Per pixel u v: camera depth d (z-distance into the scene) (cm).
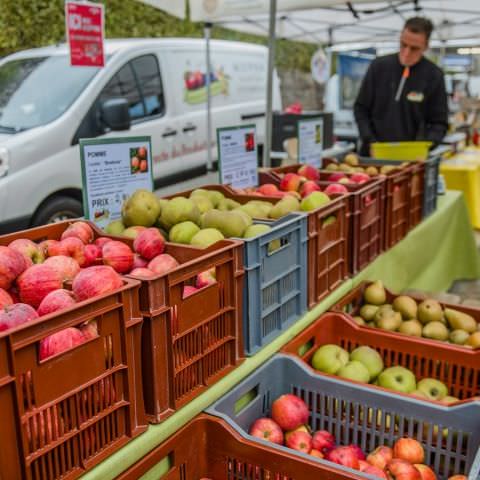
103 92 497
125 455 124
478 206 636
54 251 160
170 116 577
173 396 139
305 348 219
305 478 138
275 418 180
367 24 629
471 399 171
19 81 495
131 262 163
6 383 99
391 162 379
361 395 183
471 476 136
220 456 150
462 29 654
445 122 460
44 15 708
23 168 424
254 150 293
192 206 196
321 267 225
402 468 160
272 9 354
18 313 115
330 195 249
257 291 177
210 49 639
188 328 144
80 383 114
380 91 464
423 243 361
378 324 254
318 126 366
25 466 104
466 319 256
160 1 442
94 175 196
